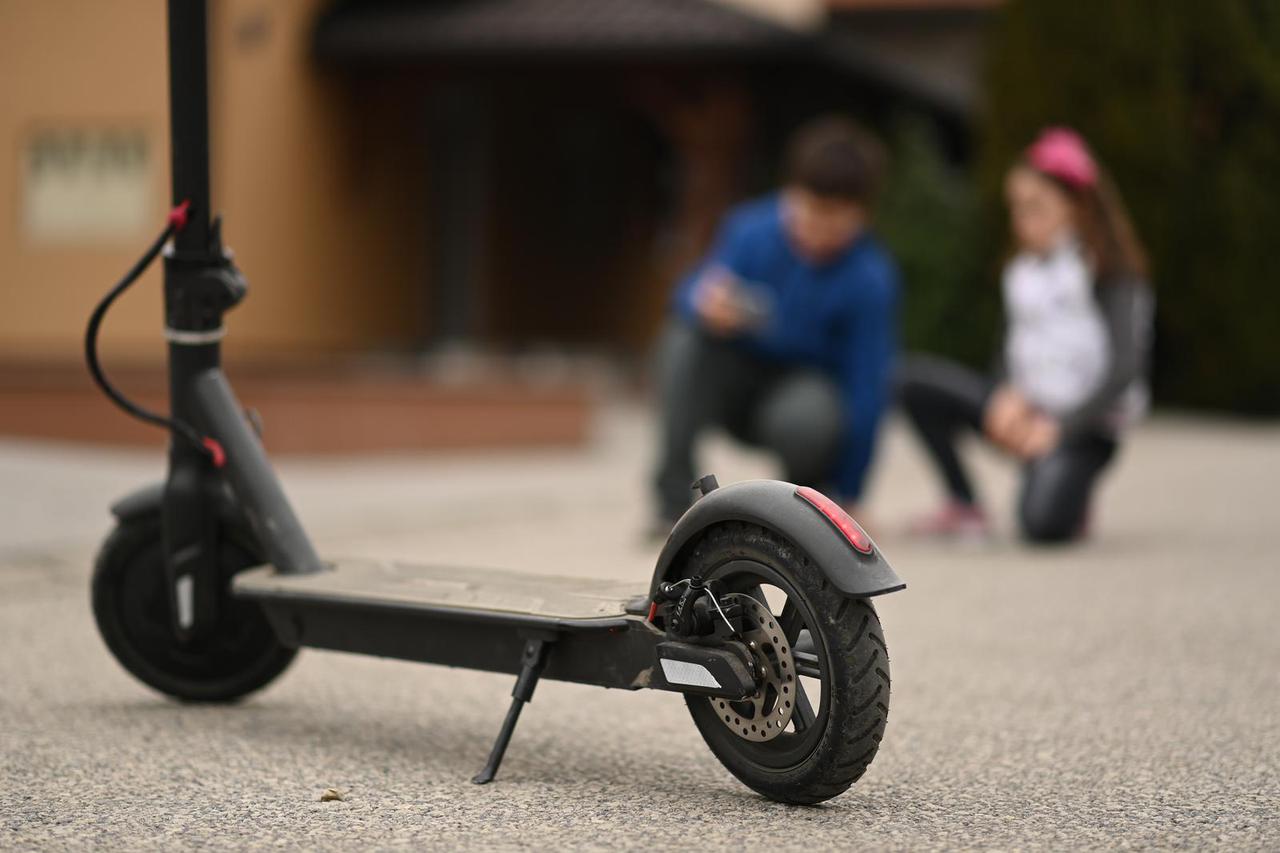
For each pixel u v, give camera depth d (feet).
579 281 81.00
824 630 11.46
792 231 29.45
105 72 61.00
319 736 14.49
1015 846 11.03
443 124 75.36
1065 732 14.82
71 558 26.14
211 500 15.14
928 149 68.39
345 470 42.73
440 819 11.63
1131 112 64.34
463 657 13.34
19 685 16.80
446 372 65.31
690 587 12.01
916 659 18.48
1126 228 29.68
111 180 61.05
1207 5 63.72
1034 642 19.53
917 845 11.03
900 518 33.58
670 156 79.15
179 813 11.78
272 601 14.38
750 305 28.66
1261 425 62.13
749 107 67.21
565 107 78.33
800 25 69.56
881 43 78.89
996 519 33.68
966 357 66.59
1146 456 48.49
